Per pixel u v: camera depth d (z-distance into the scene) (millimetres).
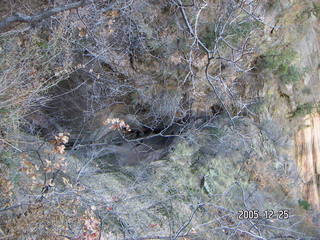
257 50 7547
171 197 6688
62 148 4672
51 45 5488
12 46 5184
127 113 7465
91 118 6934
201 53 7062
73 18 5984
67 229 4430
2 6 5773
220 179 7551
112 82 7016
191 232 5082
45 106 6203
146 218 6133
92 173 6418
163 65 7176
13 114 4879
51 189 4875
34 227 4297
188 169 7465
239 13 6770
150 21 7020
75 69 5953
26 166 4613
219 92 7242
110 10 6191
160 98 7449
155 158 7574
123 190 6422
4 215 4422
